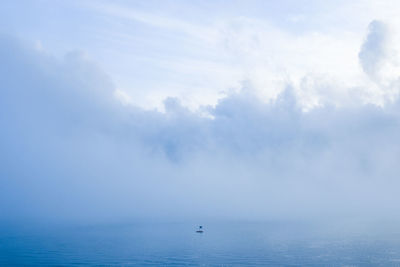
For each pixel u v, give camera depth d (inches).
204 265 4505.4
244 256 5123.0
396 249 5482.3
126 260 4909.0
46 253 5541.3
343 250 5477.4
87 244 6717.5
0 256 5251.0
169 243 6850.4
